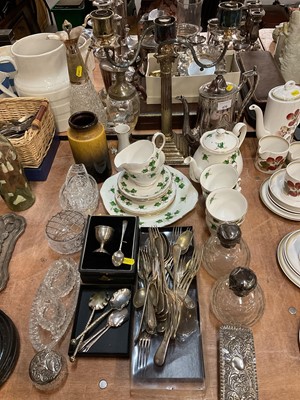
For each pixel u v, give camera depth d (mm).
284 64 1208
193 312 655
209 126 922
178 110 1044
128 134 962
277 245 777
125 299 678
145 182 831
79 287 709
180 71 1103
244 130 849
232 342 611
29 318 685
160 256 715
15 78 1066
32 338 651
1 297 724
